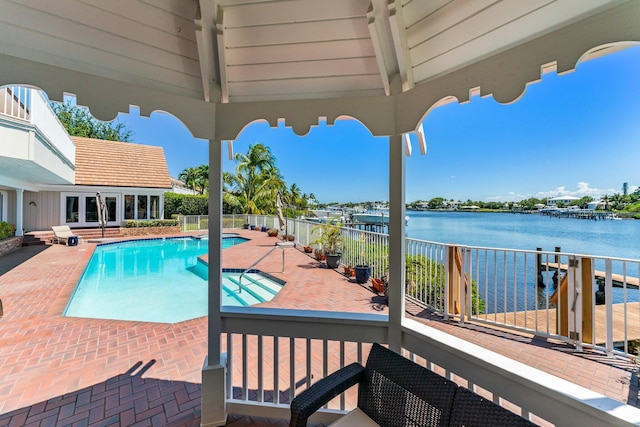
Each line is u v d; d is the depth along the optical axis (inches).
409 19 71.0
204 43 75.5
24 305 187.0
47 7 65.4
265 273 258.8
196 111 82.6
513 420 48.1
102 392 100.2
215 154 86.0
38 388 102.3
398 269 80.9
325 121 81.6
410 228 514.0
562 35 52.7
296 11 74.4
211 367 84.4
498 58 60.6
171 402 95.3
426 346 75.2
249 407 88.3
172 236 551.5
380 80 83.6
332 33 77.6
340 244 294.2
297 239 426.9
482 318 141.9
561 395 53.1
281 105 82.7
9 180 388.8
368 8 69.5
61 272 275.7
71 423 86.0
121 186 585.3
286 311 89.7
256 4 73.5
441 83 69.1
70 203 558.9
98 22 70.3
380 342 83.4
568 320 117.0
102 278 307.4
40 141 260.7
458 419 53.6
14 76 64.4
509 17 58.5
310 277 243.6
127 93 74.3
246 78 86.8
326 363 85.3
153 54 78.5
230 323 88.7
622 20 46.8
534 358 107.4
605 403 50.1
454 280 146.6
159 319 198.7
